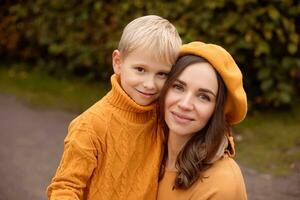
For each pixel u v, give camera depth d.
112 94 2.11
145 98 2.07
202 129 2.05
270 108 5.50
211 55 1.97
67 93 6.29
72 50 6.49
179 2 5.49
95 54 6.38
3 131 5.25
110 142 2.07
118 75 2.14
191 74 1.97
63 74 6.85
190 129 2.01
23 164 4.56
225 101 2.01
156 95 2.09
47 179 4.32
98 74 6.59
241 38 5.23
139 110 2.08
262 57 5.34
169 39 2.01
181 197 2.06
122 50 2.06
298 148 4.64
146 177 2.11
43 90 6.43
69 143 2.06
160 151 2.15
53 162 4.62
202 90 1.97
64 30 6.57
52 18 6.67
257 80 5.55
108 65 6.42
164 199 2.12
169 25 2.07
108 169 2.07
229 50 5.25
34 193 4.10
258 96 5.56
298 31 5.42
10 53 7.57
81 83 6.57
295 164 4.38
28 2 7.02
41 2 6.76
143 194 2.10
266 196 3.92
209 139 2.00
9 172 4.41
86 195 2.12
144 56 2.01
